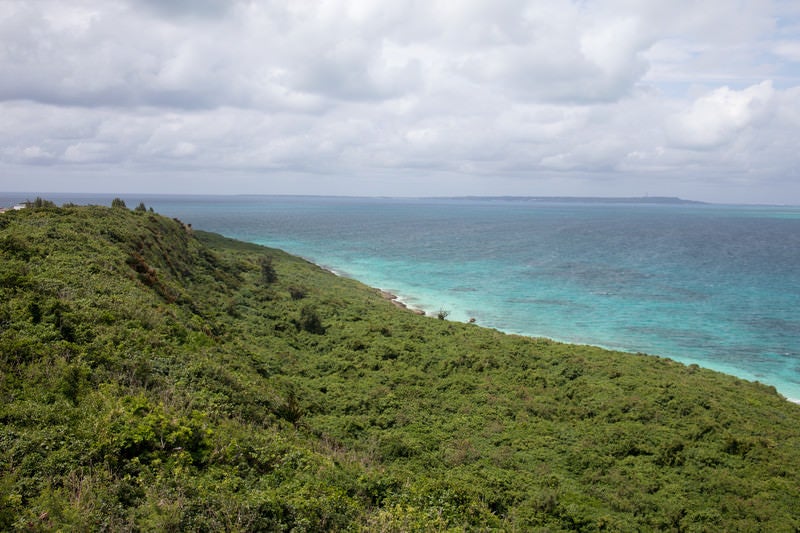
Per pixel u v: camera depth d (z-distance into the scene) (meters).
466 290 91.81
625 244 168.75
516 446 30.23
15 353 19.78
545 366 44.72
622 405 35.84
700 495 25.73
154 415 17.91
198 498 14.55
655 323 71.69
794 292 92.69
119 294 30.36
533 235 198.38
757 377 52.38
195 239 75.75
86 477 14.15
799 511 24.33
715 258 136.00
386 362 43.22
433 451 28.89
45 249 33.84
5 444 14.82
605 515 23.00
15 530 11.84
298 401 31.92
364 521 16.27
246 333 44.50
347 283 85.12
